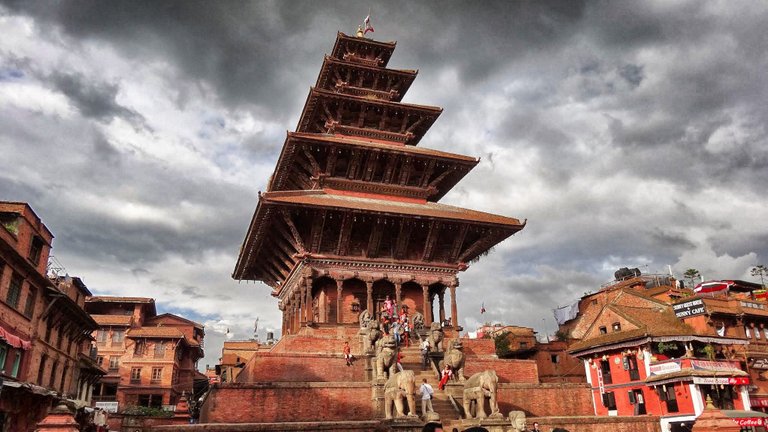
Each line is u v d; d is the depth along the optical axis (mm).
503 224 42594
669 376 41250
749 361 47125
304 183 47562
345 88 54375
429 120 52562
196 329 102188
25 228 38844
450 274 43375
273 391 26422
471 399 25828
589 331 52906
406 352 34469
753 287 71000
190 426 21328
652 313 50781
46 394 40188
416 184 47562
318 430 22953
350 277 40625
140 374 83688
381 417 26359
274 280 51844
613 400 46969
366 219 40406
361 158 44656
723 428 24344
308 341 33906
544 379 65375
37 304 41844
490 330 91625
